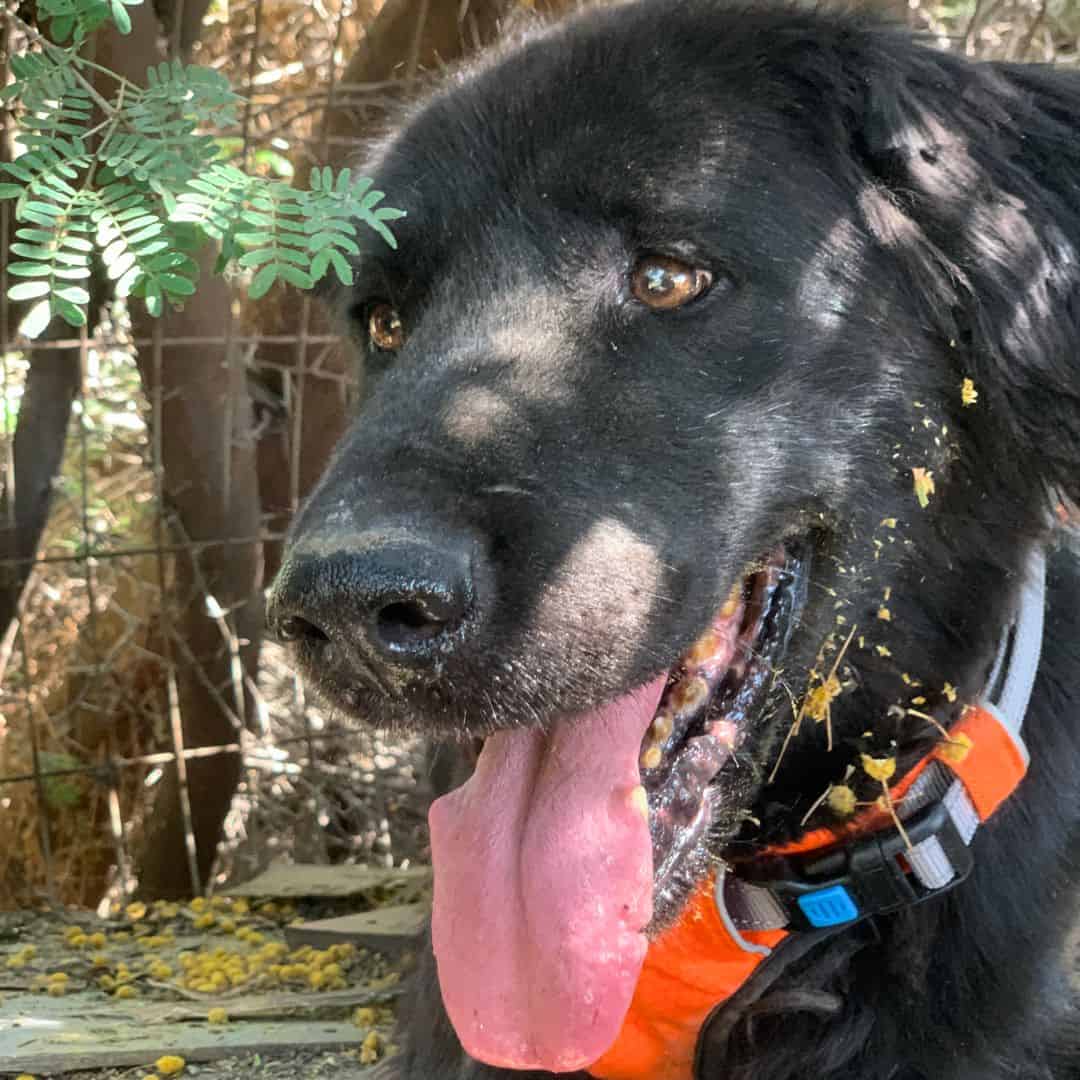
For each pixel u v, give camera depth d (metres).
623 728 0.38
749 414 0.38
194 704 0.75
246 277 0.75
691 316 0.39
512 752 0.38
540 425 0.36
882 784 0.41
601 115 0.40
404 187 0.41
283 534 0.73
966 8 0.85
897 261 0.41
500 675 0.33
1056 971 0.45
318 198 0.34
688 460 0.37
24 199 0.34
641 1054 0.43
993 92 0.44
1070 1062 0.46
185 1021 0.55
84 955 0.63
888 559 0.41
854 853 0.41
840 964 0.42
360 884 0.71
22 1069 0.50
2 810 0.77
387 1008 0.56
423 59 0.70
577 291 0.39
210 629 0.74
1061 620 0.46
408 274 0.42
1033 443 0.42
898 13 0.46
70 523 0.81
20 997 0.58
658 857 0.37
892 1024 0.42
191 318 0.68
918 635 0.42
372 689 0.34
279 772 0.80
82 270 0.34
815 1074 0.42
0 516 0.71
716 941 0.41
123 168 0.35
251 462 0.73
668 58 0.41
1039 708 0.45
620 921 0.36
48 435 0.71
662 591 0.36
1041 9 0.78
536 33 0.45
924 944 0.42
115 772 0.72
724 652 0.39
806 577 0.41
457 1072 0.44
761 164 0.40
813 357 0.39
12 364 0.81
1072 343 0.43
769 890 0.42
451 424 0.36
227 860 0.79
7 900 0.74
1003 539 0.43
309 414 0.75
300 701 0.81
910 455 0.41
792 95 0.41
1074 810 0.45
